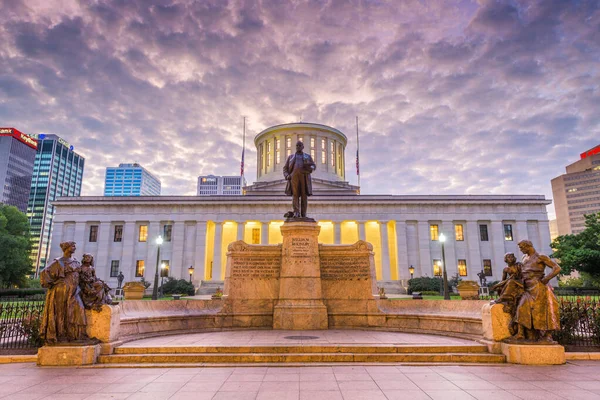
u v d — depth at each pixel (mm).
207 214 66375
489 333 10641
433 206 66312
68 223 67375
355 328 15164
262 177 82500
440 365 9664
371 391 7504
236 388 7734
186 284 57125
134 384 8062
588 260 48688
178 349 10445
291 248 15742
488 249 65562
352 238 68625
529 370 9102
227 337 12625
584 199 185875
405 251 64500
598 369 9180
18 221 66250
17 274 61625
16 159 162500
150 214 66750
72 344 9977
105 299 11000
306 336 12820
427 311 15211
